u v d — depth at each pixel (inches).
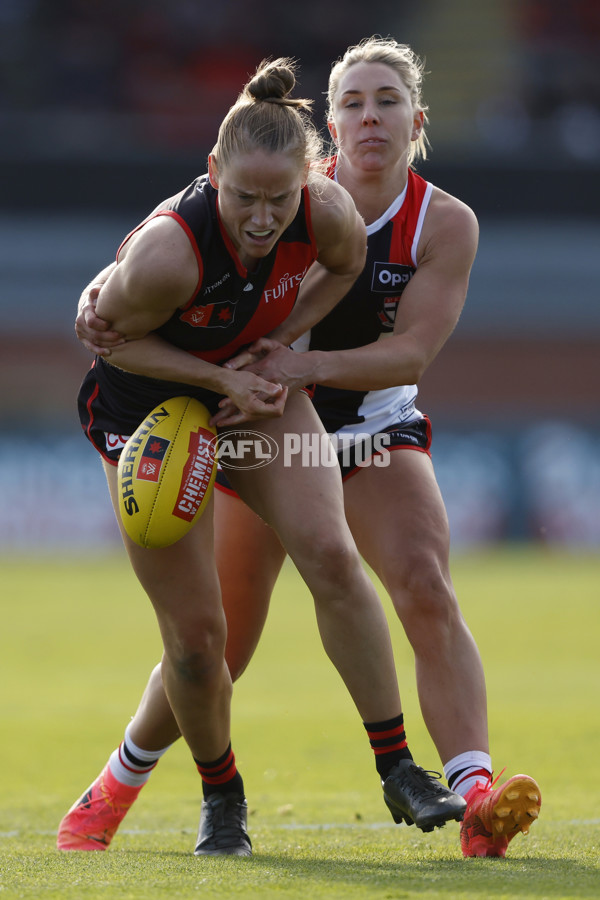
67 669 1357.0
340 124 544.7
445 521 529.0
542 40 3710.6
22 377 3339.1
